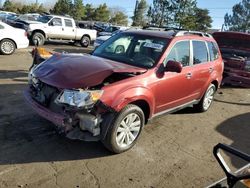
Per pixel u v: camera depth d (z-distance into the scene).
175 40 5.77
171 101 5.80
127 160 4.72
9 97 6.89
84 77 4.48
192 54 6.29
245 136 6.40
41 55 7.13
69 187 3.91
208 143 5.77
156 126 6.22
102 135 4.51
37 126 5.45
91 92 4.26
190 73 6.13
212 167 4.86
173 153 5.16
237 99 9.49
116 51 5.82
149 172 4.49
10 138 4.95
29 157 4.48
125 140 4.86
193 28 45.94
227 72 10.32
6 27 12.96
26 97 5.00
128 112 4.68
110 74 4.59
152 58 5.42
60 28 19.45
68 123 4.30
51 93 4.58
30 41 18.36
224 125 6.88
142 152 5.02
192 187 4.27
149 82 5.05
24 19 19.62
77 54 5.60
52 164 4.38
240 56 10.49
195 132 6.21
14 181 3.90
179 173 4.57
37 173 4.12
